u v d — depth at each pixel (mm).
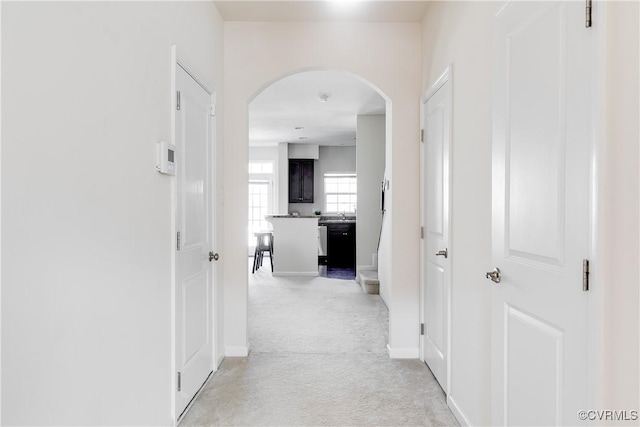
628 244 913
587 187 1042
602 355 988
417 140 3010
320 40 3000
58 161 1092
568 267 1126
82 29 1199
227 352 3016
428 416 2156
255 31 3000
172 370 1944
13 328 941
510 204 1490
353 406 2260
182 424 2057
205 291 2537
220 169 2896
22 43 969
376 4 2727
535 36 1311
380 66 3008
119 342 1429
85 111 1214
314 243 6465
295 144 9312
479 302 1840
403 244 3018
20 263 962
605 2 972
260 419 2115
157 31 1753
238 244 3010
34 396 1008
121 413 1448
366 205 6336
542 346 1267
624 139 923
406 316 3010
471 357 1925
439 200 2514
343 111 6086
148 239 1672
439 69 2520
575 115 1095
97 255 1280
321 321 3965
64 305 1119
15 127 947
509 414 1490
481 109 1824
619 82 938
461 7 2088
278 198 9156
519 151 1423
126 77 1472
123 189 1449
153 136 1716
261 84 3004
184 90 2129
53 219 1073
